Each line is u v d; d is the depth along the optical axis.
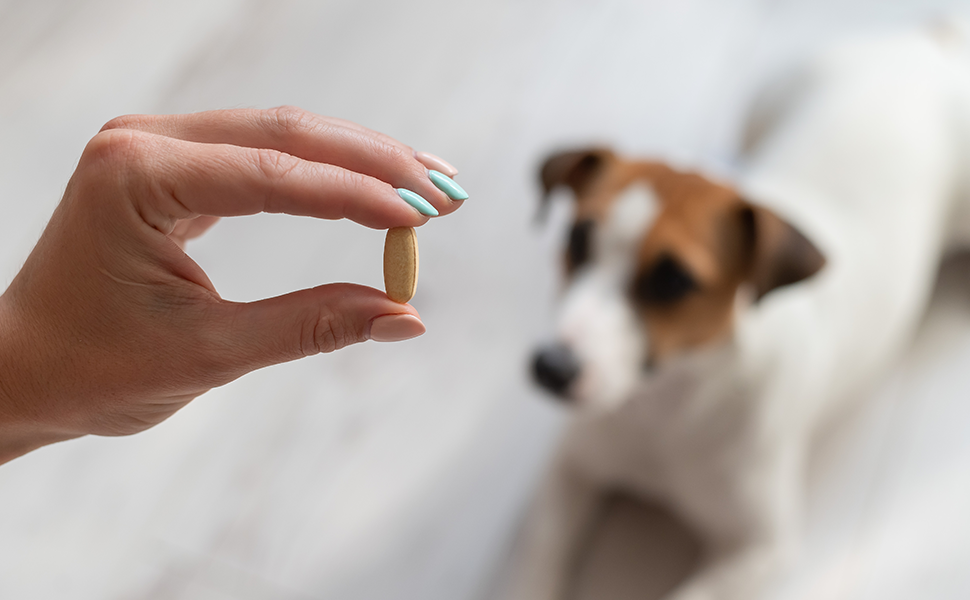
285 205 0.48
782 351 0.70
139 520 0.81
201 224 0.58
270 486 0.85
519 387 0.92
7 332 0.50
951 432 0.89
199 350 0.50
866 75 0.91
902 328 0.89
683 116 1.16
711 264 0.66
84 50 1.10
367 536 0.83
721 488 0.73
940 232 0.91
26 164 0.98
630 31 1.24
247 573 0.80
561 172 0.72
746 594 0.73
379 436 0.88
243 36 1.15
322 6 1.20
